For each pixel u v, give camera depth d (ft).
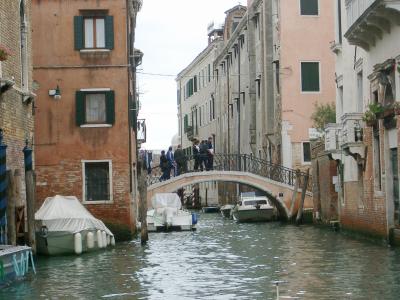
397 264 56.54
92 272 58.18
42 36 90.99
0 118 59.72
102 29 91.40
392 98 70.59
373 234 77.36
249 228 115.44
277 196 130.82
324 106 126.93
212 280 51.83
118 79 91.15
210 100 216.54
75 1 90.99
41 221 73.31
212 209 188.65
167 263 64.28
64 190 90.94
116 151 90.99
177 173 133.08
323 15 133.49
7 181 60.34
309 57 133.08
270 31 142.41
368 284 47.03
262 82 148.15
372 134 76.79
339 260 61.31
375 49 75.46
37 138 90.84
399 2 64.44
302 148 132.98
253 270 57.21
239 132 176.55
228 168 135.64
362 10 72.28
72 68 91.09
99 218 90.79
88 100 91.45
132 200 97.76
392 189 71.46
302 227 112.98
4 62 61.57
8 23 63.05
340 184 95.20
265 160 136.36
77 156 90.99
